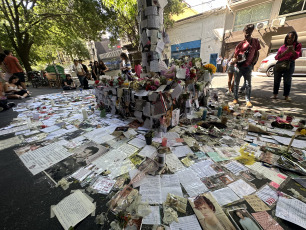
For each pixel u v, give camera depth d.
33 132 2.62
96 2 8.96
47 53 17.70
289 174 1.53
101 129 2.66
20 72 6.20
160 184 1.42
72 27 11.34
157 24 2.54
